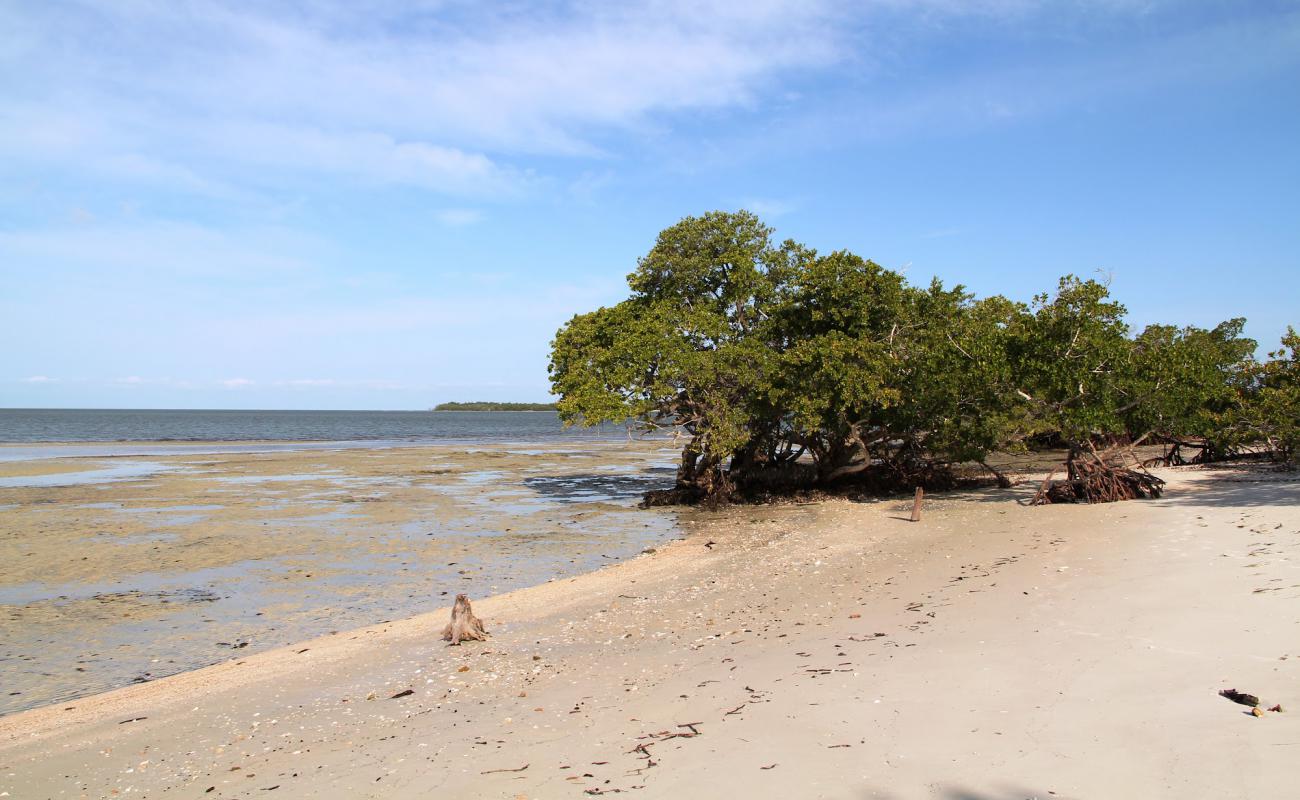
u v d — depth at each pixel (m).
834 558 17.53
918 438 30.23
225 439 90.06
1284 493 20.25
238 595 17.02
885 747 6.63
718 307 31.03
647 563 19.44
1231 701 6.75
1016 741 6.46
